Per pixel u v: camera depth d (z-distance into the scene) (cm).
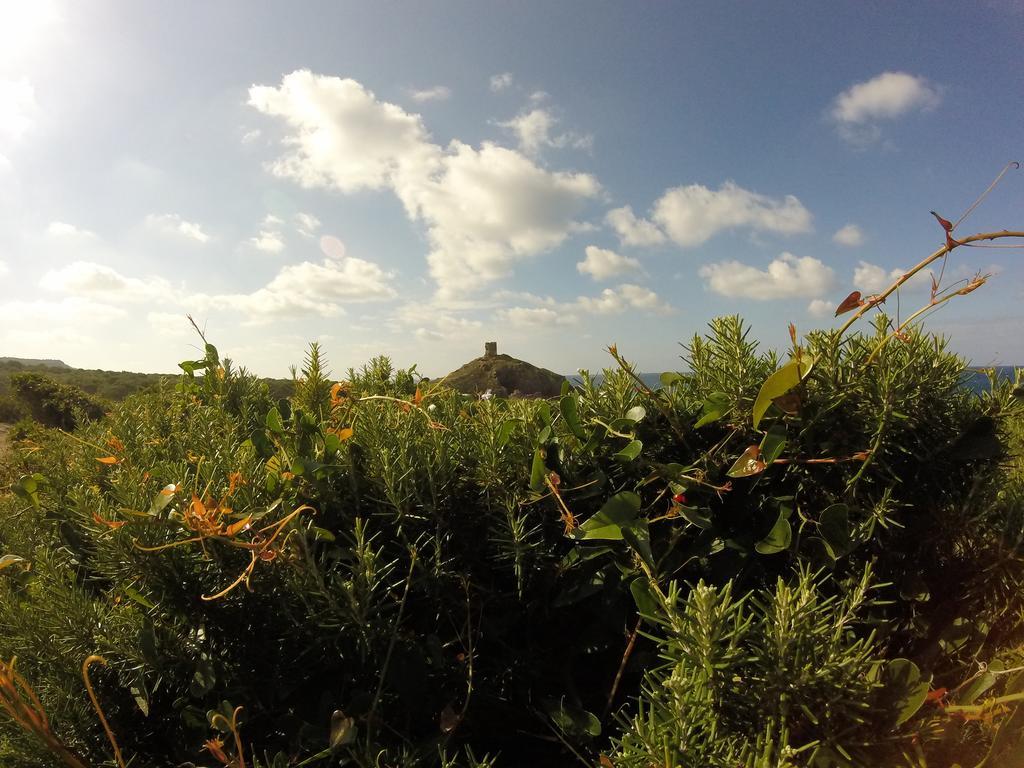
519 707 149
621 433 164
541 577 156
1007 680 107
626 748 100
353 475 167
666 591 137
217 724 112
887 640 125
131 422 246
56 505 205
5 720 125
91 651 145
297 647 142
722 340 156
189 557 142
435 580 149
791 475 146
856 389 137
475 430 182
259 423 247
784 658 94
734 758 94
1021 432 152
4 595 159
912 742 95
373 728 131
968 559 134
